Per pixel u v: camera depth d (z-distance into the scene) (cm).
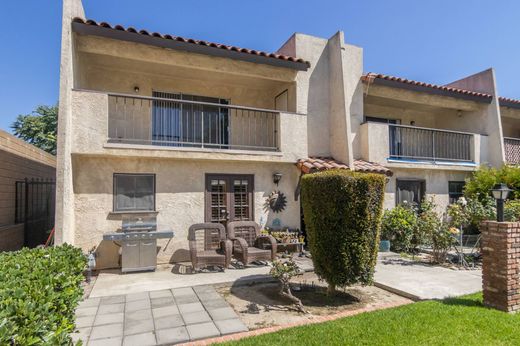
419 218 957
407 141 1257
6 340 180
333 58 1076
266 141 1095
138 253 738
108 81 929
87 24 723
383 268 779
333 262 548
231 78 1010
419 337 402
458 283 645
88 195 764
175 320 470
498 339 398
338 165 971
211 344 393
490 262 517
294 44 1058
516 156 1328
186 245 849
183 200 854
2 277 299
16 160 923
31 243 1030
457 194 1265
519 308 498
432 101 1228
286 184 980
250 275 705
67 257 430
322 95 1076
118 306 526
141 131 946
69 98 686
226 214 900
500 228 506
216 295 583
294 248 892
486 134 1291
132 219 798
